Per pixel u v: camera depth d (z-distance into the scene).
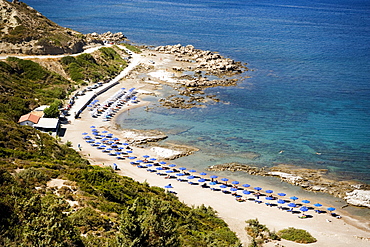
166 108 123.19
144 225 36.56
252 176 81.88
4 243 31.62
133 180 73.31
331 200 72.69
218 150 93.75
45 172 55.72
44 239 31.84
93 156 87.31
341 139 100.44
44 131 96.31
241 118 115.06
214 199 72.19
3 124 79.50
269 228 62.16
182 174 80.19
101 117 114.19
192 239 47.84
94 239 37.59
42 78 135.12
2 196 39.78
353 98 134.88
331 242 58.56
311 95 137.88
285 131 105.62
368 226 64.44
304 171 83.56
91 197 50.12
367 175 82.06
